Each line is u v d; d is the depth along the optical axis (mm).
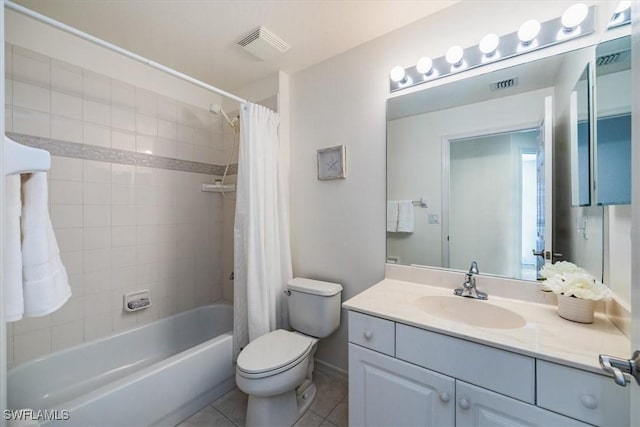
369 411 1155
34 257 729
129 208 1934
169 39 1701
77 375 1624
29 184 729
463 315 1278
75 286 1687
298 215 2078
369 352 1155
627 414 713
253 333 1739
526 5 1242
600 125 958
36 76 1540
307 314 1760
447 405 969
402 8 1444
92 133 1755
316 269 1980
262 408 1378
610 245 989
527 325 989
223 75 2141
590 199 1005
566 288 1015
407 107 1587
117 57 1869
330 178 1877
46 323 1574
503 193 1332
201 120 2393
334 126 1881
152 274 2062
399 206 1620
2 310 580
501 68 1321
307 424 1475
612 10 994
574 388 768
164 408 1412
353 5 1420
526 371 833
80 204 1705
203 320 2322
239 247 1812
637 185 544
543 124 1231
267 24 1565
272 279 1883
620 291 931
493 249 1351
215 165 2512
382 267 1684
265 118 1879
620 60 922
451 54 1384
